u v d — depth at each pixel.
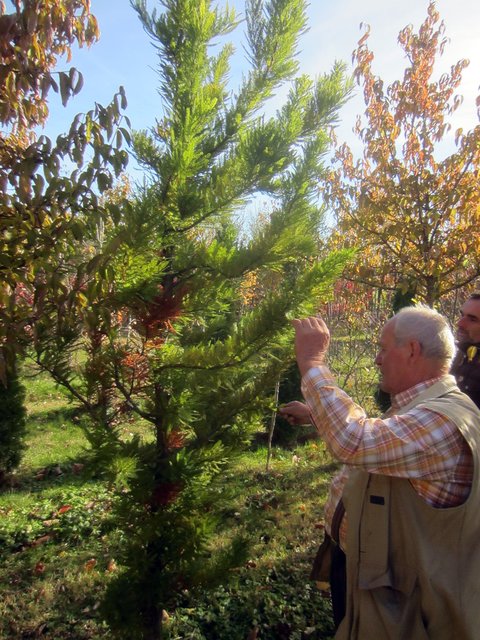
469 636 1.65
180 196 2.46
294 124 2.57
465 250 4.65
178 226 2.57
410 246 5.14
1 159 2.36
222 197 2.51
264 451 7.53
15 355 2.04
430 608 1.69
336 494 2.28
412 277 5.03
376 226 5.29
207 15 2.65
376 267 5.30
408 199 4.80
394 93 5.24
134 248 2.11
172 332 2.67
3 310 2.09
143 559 2.45
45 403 9.70
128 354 2.41
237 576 2.74
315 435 8.49
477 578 1.68
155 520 2.43
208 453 2.57
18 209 2.18
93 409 2.48
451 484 1.73
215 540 4.48
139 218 2.12
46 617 3.53
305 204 2.54
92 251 2.45
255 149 2.46
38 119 2.72
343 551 2.23
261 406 2.68
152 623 2.63
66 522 4.91
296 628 3.38
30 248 2.16
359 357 8.26
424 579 1.68
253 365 2.65
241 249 2.39
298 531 4.77
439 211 4.75
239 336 2.37
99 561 4.24
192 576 2.52
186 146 2.38
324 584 2.69
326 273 2.31
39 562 4.23
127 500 2.47
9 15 2.18
